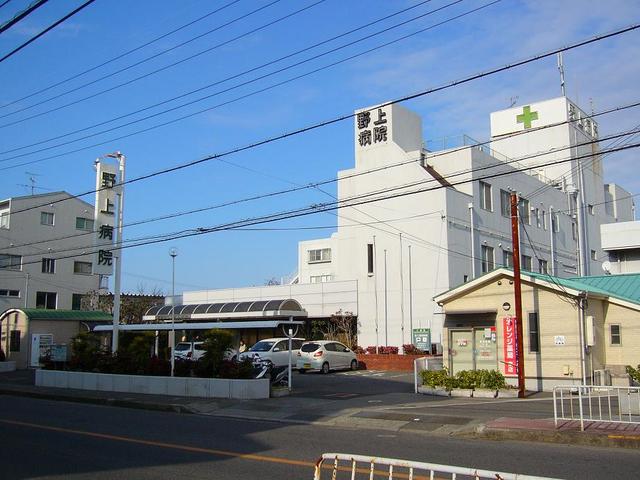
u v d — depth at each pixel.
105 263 27.55
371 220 39.59
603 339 22.94
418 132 42.31
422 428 13.57
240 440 12.03
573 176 53.28
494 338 23.00
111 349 28.08
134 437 12.40
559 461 9.73
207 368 21.08
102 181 28.05
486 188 41.56
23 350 36.62
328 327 40.22
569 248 52.28
